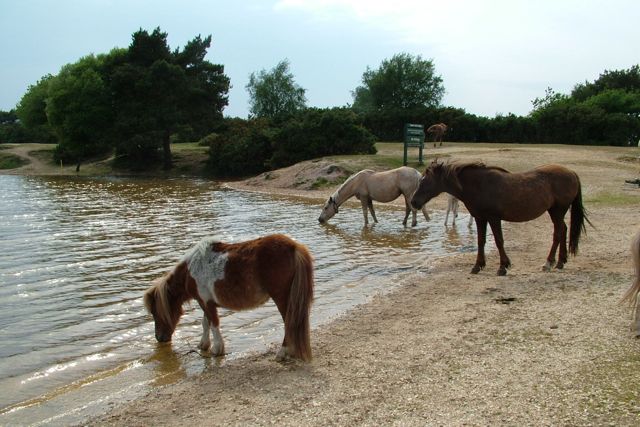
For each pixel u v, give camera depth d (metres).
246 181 33.78
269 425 4.80
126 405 5.44
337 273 11.11
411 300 8.97
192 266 6.75
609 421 4.43
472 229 16.30
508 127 52.53
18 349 7.04
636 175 26.00
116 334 7.59
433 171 10.54
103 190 31.25
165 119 45.94
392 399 5.17
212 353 6.85
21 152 57.84
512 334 6.82
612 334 6.55
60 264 11.77
